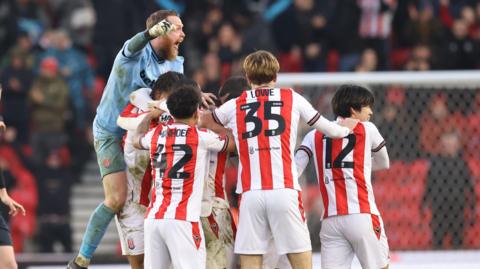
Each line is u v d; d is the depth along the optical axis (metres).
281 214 21.91
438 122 32.47
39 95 40.44
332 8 42.41
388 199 32.34
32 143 40.22
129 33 41.53
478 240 32.38
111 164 23.14
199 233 21.83
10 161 39.25
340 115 23.28
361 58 40.50
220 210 22.80
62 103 40.62
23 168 39.22
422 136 32.44
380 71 40.72
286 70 41.09
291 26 42.19
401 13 42.09
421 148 32.44
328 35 41.66
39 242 38.31
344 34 41.44
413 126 32.44
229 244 23.11
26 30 43.59
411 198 32.38
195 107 21.92
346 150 22.88
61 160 40.72
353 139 22.92
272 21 42.38
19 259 33.78
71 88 41.22
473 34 41.66
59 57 41.50
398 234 32.31
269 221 22.08
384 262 23.02
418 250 32.34
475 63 40.56
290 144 22.11
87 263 23.38
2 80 40.81
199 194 21.89
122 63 22.44
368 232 22.70
